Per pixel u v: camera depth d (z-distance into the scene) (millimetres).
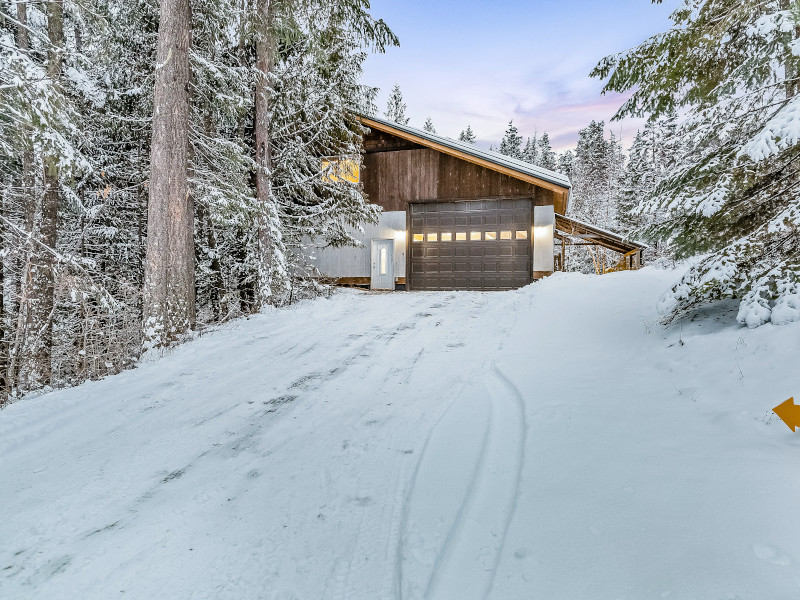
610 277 9719
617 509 2090
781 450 2416
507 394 4129
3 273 11242
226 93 10086
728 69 6133
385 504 2576
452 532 2191
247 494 2777
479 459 2924
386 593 1893
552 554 1842
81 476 3064
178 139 7457
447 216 15094
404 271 15336
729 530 1814
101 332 8039
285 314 9375
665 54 5816
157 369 5766
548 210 13977
